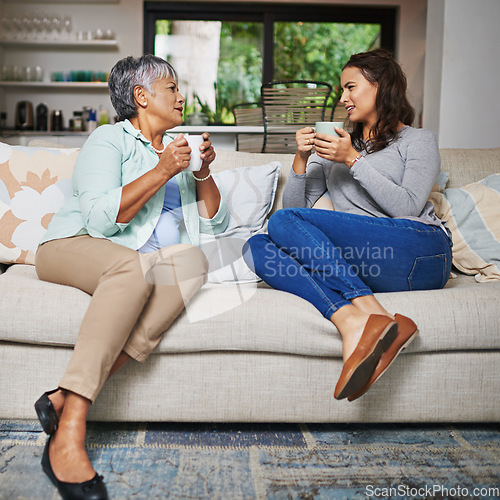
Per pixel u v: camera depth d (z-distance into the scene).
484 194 2.00
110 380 1.42
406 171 1.72
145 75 1.65
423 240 1.59
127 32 5.91
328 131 1.65
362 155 1.82
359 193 1.78
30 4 5.83
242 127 3.75
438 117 3.85
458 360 1.47
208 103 6.21
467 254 1.91
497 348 1.48
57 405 1.25
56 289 1.43
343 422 1.48
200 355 1.44
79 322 1.38
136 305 1.31
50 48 5.92
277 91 3.77
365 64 1.80
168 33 6.11
